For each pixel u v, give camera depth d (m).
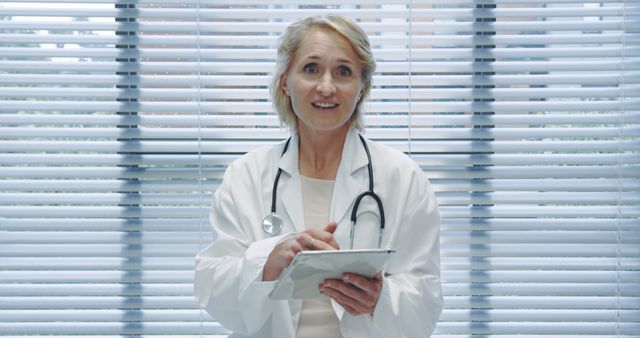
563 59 2.07
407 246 1.62
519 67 2.01
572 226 2.02
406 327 1.51
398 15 2.02
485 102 2.04
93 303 2.04
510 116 2.03
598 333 2.02
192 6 2.06
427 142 2.04
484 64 2.02
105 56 2.01
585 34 2.03
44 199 2.02
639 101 2.02
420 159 2.02
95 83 2.01
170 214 2.03
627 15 2.02
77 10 2.03
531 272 2.04
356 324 1.53
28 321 2.04
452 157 2.03
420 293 1.55
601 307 2.02
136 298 2.04
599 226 2.02
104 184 2.03
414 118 2.03
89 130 2.03
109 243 2.03
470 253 2.02
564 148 2.01
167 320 2.03
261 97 2.02
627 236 2.03
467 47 2.06
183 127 2.07
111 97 2.01
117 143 2.03
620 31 2.04
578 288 2.03
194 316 2.04
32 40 2.00
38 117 2.02
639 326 2.03
